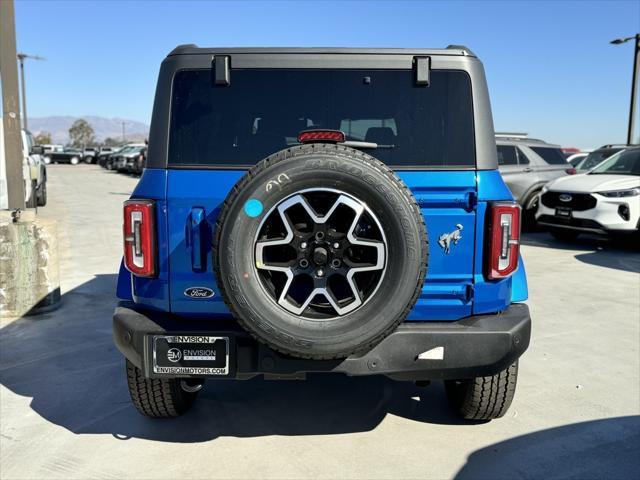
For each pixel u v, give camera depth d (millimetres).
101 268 7930
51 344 4871
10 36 5785
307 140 2582
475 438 3316
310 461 3051
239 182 2463
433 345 2699
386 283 2461
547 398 3865
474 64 2896
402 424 3488
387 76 2902
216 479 2875
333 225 2541
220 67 2863
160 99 2879
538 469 2986
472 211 2768
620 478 2910
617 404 3777
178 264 2777
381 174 2438
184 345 2742
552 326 5469
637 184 9094
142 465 3004
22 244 5566
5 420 3510
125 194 20156
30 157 13445
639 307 6141
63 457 3084
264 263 2480
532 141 11648
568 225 9633
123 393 3914
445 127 2861
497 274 2746
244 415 3596
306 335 2438
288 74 2910
